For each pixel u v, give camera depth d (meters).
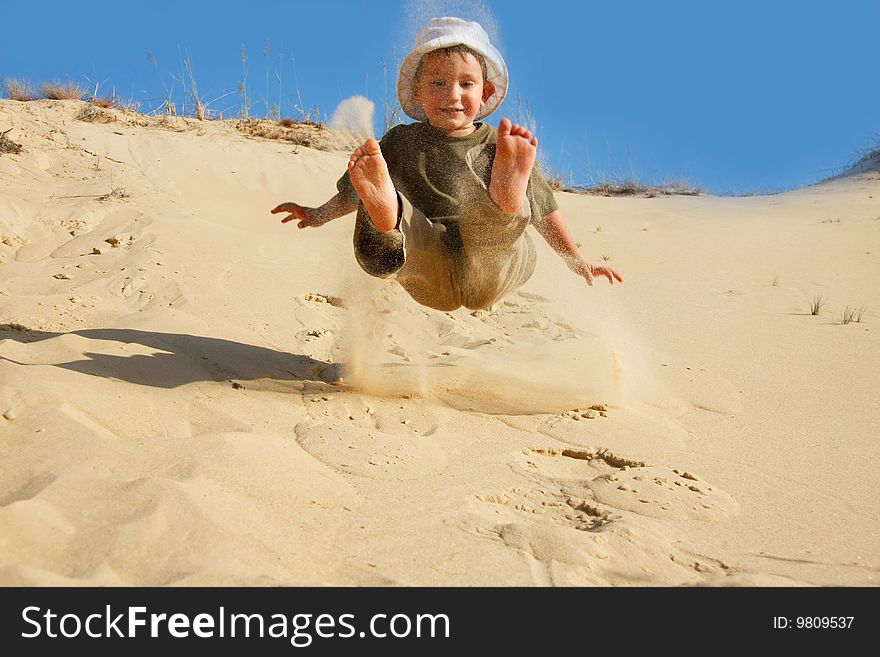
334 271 6.24
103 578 2.16
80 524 2.39
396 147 3.84
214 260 6.21
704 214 11.12
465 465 3.26
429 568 2.45
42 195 7.85
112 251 6.38
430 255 3.71
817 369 4.91
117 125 11.07
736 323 5.93
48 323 4.72
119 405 3.32
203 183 9.41
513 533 2.66
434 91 3.71
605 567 2.53
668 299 6.57
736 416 4.09
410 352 4.72
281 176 10.14
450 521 2.74
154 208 7.76
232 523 2.48
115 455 2.81
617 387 4.30
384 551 2.52
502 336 5.34
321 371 4.28
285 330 4.94
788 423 4.00
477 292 3.93
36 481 2.62
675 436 3.73
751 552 2.70
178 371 3.92
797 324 5.96
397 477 3.06
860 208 11.54
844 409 4.23
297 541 2.50
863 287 7.21
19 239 6.65
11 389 3.23
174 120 12.08
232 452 2.90
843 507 3.08
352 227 7.88
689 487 3.13
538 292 6.45
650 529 2.76
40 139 9.51
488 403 3.96
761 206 12.07
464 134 3.81
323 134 12.23
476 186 3.53
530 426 3.73
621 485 3.11
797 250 8.73
